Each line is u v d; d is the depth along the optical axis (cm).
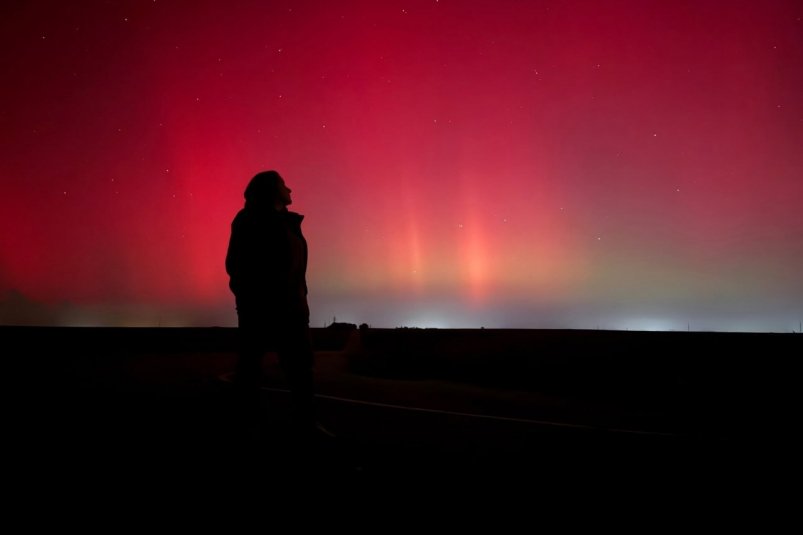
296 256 238
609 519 175
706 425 393
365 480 204
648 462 262
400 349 769
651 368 580
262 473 203
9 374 468
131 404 335
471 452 267
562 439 314
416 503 180
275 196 244
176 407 328
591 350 651
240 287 234
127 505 162
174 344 896
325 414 365
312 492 185
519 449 281
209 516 157
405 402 446
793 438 342
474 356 703
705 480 230
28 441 229
